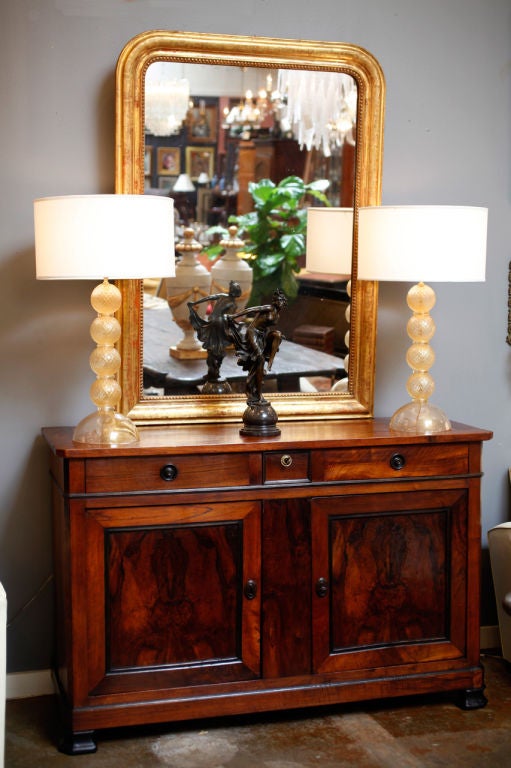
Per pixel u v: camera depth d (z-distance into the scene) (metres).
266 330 3.06
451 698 3.21
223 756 2.80
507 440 3.65
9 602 3.19
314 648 2.99
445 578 3.11
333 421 3.33
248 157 3.21
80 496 2.75
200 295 3.20
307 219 3.28
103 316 2.88
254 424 3.01
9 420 3.13
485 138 3.48
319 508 2.96
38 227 2.78
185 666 2.89
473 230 2.99
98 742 2.89
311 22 3.25
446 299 3.51
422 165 3.42
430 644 3.10
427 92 3.40
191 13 3.13
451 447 3.07
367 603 3.03
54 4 3.02
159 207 2.77
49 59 3.03
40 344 3.13
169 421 3.17
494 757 2.81
